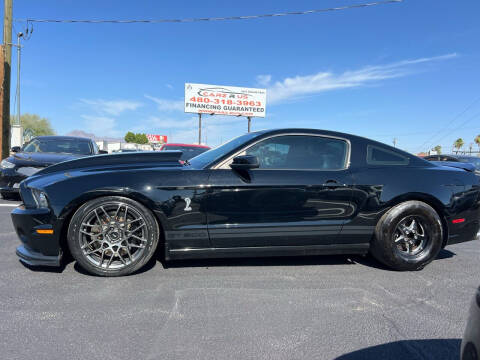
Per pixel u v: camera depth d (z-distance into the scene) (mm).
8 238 3959
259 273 3070
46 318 2184
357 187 3090
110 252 2924
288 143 3184
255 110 27250
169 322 2166
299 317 2268
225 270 3117
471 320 1223
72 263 3172
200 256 2979
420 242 3244
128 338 1974
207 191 2889
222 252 3002
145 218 2842
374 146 3318
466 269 3322
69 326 2092
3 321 2135
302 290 2719
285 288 2750
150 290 2643
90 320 2170
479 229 3434
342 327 2150
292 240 3068
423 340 2023
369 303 2506
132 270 2879
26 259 2818
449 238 3318
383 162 3279
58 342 1917
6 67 12016
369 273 3154
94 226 2807
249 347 1902
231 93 26719
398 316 2314
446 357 1859
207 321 2186
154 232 2885
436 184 3221
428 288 2818
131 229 2896
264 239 3018
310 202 3027
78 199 2703
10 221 4832
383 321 2240
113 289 2645
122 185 2762
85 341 1933
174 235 2891
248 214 2955
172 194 2844
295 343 1955
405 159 3352
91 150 7500
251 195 2943
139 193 2779
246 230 2963
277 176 3000
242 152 3068
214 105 26531
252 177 2961
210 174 2932
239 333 2049
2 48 11312
